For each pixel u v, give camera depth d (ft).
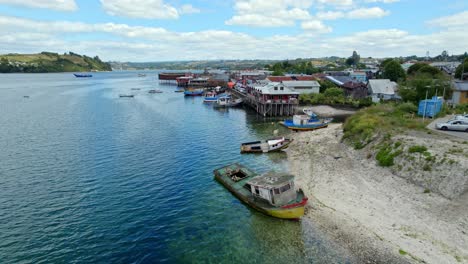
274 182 87.81
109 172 118.83
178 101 343.67
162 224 83.05
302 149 147.84
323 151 139.13
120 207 91.86
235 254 70.28
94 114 249.55
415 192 87.92
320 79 359.05
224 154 143.54
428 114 154.40
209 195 100.48
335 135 160.86
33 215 86.43
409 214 79.05
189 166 126.82
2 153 141.28
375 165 109.40
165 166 126.31
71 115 243.81
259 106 260.01
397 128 128.06
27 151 144.56
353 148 130.52
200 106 304.50
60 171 119.55
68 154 140.36
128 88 513.45
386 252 66.54
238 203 95.04
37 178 112.47
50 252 70.59
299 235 76.28
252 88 301.22
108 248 72.54
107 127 198.49
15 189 102.94
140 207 92.12
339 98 280.92
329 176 109.29
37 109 272.92
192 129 195.62
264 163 131.03
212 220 85.15
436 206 79.61
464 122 121.60
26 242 74.02
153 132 185.16
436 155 94.63
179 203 94.94
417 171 94.43
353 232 74.64
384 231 73.67
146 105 306.76
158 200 96.73
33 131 185.68
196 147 153.89
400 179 96.12
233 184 103.60
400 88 232.53
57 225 81.61
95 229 80.12
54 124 207.41
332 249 69.67
